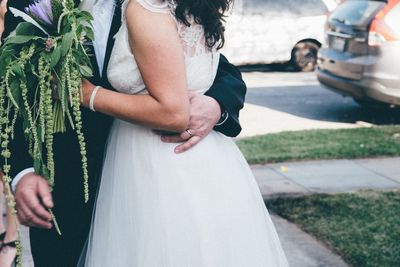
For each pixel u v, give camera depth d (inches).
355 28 330.6
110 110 75.9
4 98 78.4
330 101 402.3
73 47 74.0
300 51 519.5
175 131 76.7
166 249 79.0
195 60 78.9
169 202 79.6
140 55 73.5
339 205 198.4
